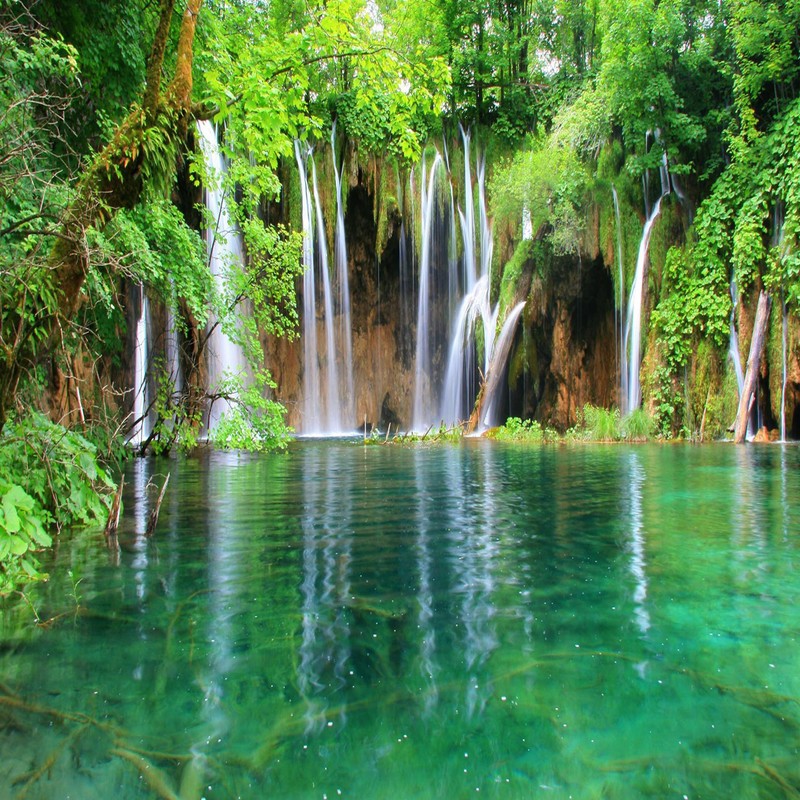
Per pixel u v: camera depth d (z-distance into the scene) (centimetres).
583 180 1761
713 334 1617
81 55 746
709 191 1775
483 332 2045
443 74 610
